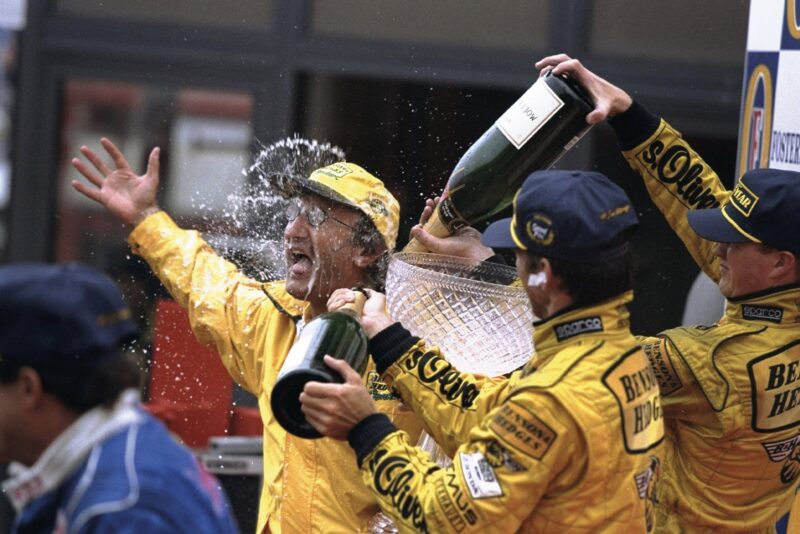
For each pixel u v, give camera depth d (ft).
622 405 21.31
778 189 25.14
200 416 41.37
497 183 27.09
